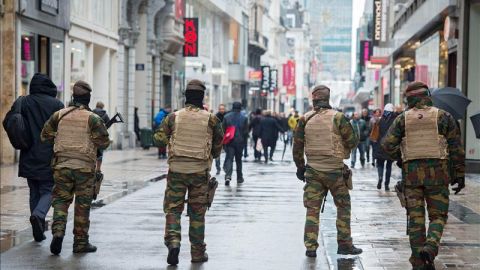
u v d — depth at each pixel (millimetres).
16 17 44344
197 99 16391
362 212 25125
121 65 69062
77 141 17141
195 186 16203
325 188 17375
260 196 30000
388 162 32719
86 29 58250
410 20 65250
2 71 44094
